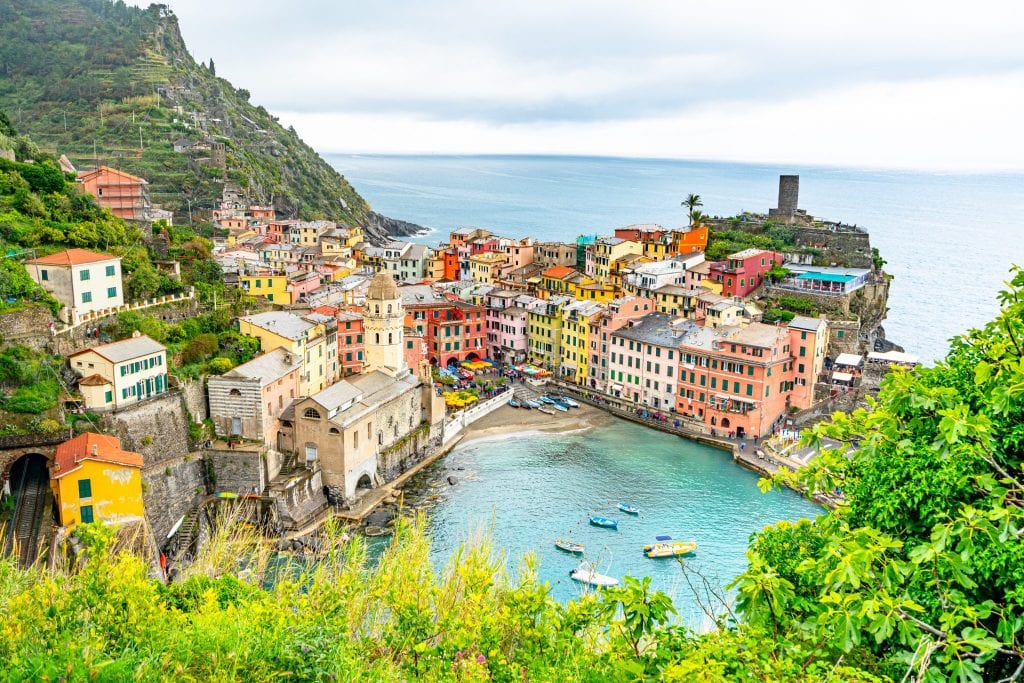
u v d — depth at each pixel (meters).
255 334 134.75
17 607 33.78
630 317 178.62
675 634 33.53
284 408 128.88
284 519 113.62
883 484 34.84
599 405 174.12
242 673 30.20
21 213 133.75
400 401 139.62
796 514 120.44
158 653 29.78
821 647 31.64
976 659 26.94
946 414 32.06
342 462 121.88
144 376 111.06
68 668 27.75
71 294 113.25
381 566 40.03
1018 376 32.16
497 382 184.50
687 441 153.38
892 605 27.72
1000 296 38.81
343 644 32.28
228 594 42.81
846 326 171.38
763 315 178.62
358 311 162.75
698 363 158.50
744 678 28.16
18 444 94.88
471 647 31.91
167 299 131.25
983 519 29.03
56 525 90.06
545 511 121.19
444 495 127.69
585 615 34.03
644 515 119.81
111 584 36.19
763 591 31.64
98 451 91.88
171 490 110.06
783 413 156.75
